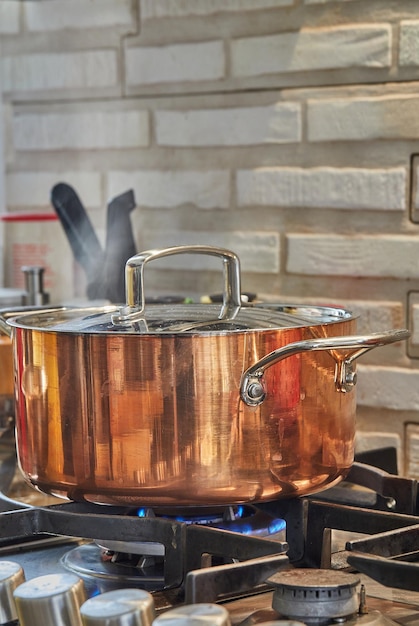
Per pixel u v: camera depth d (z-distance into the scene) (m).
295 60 1.52
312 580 0.81
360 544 0.85
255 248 1.60
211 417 0.89
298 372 0.92
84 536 0.95
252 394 0.89
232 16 1.59
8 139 1.99
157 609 0.84
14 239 1.85
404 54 1.40
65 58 1.86
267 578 0.80
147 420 0.90
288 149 1.54
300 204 1.53
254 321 0.96
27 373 0.96
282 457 0.92
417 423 1.44
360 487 1.29
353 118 1.46
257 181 1.58
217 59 1.61
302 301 1.55
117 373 0.90
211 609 0.72
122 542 0.98
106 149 1.81
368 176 1.45
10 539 1.05
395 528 0.92
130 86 1.76
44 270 1.71
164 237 1.73
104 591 0.92
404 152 1.42
